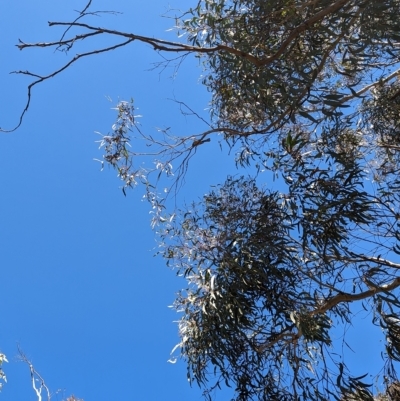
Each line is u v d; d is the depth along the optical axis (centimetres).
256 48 398
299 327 425
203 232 512
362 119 546
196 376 486
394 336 423
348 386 414
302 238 442
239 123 568
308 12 371
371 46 408
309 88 374
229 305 450
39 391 541
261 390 465
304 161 473
